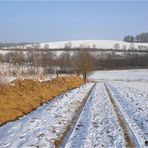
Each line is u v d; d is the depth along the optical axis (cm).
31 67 5069
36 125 1655
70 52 15562
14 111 1931
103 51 17350
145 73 13088
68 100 2973
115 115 2089
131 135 1470
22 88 2803
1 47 15138
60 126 1655
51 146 1241
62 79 5406
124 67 15275
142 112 2270
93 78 11069
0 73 3073
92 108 2456
